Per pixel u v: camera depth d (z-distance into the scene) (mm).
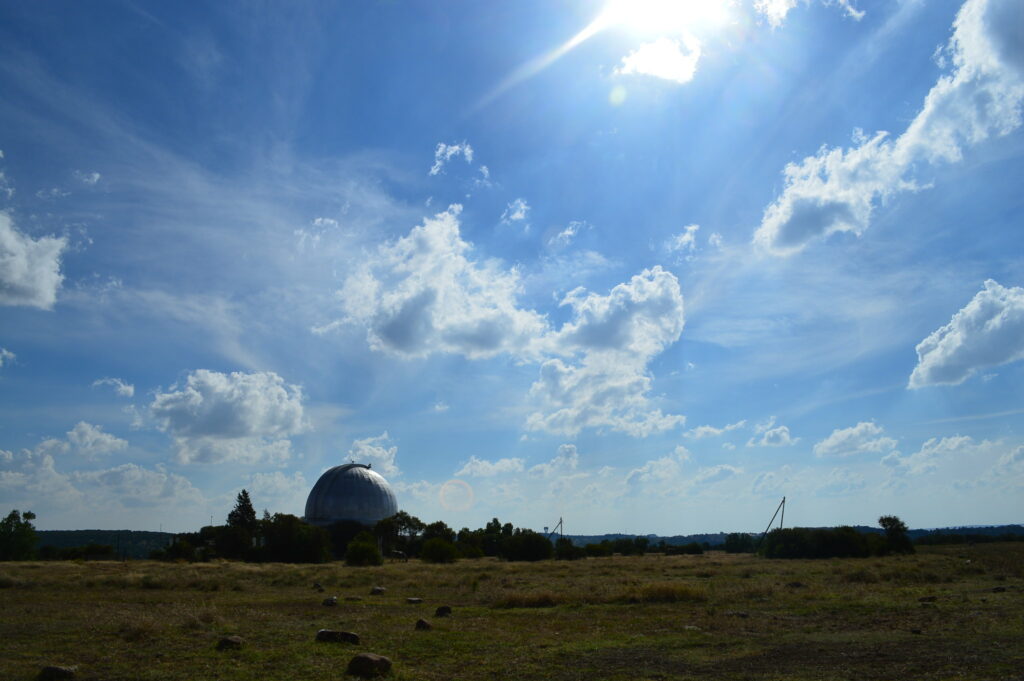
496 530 155750
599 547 125938
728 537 146000
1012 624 21922
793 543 94812
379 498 156000
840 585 39750
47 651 18641
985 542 153750
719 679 14961
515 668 16422
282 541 97750
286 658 17344
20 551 104062
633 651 18656
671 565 71125
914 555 89438
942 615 24828
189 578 48312
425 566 79062
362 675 15344
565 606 30547
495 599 33562
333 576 53625
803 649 18688
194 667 16375
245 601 33719
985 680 14188
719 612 27469
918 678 14602
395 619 25984
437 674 15727
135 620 23828
